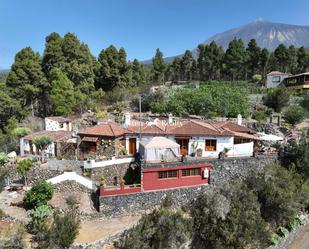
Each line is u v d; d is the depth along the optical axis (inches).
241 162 1309.1
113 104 2598.4
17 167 1201.4
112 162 1256.8
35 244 816.3
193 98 2237.9
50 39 2442.2
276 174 1252.5
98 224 994.1
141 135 1403.8
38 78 2332.7
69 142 1473.9
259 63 3843.5
